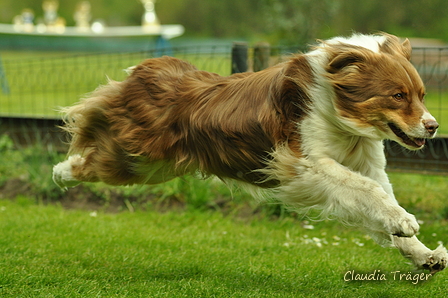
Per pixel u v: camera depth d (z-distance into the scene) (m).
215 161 7.98
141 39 42.25
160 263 9.49
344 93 6.94
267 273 8.95
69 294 7.74
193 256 10.00
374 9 61.75
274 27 27.00
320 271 9.03
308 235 11.91
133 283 8.44
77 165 9.49
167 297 7.68
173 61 8.59
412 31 59.53
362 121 6.93
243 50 13.48
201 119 7.87
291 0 26.70
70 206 14.45
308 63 7.26
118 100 8.56
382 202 6.86
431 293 7.93
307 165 7.21
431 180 15.28
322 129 7.20
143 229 11.95
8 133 16.17
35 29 45.94
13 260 9.34
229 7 84.88
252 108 7.57
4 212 13.34
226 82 7.99
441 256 7.30
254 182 8.02
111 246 10.55
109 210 14.19
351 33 8.51
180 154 8.14
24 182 15.23
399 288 8.17
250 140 7.57
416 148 6.87
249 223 12.93
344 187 7.04
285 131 7.36
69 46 42.62
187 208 13.66
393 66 6.83
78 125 9.06
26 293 7.79
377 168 7.76
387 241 7.78
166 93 8.20
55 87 20.39
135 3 93.50
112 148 8.73
